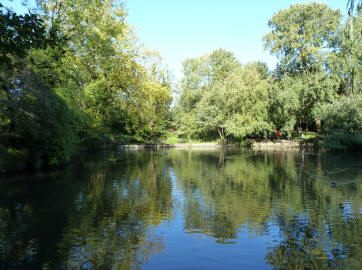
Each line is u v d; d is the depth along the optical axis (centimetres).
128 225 802
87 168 2000
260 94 4150
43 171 1823
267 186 1345
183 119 5541
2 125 1550
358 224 809
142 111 3719
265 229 772
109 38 1855
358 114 3052
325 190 1256
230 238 711
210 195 1163
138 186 1353
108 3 2009
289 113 4025
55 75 1689
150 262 582
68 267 559
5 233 737
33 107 1559
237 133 4100
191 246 661
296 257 607
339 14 3712
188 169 1952
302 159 2525
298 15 3897
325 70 3831
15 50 812
